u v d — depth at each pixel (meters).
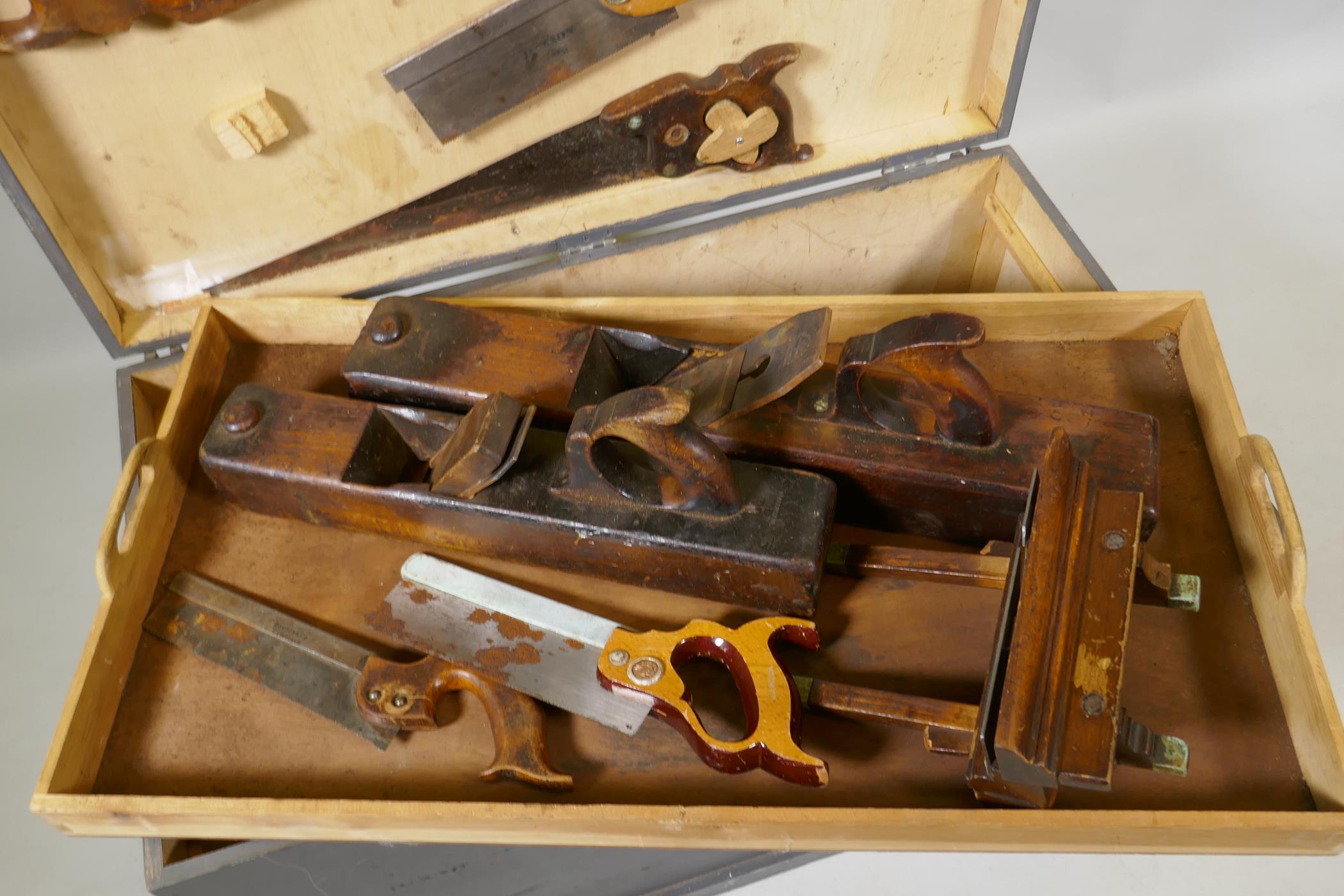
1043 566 0.90
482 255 1.24
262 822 0.96
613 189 1.26
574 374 1.08
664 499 1.00
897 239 1.37
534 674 1.00
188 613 1.05
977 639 1.02
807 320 1.01
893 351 0.96
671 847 0.98
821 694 0.97
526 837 0.97
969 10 1.21
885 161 1.28
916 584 1.05
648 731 1.00
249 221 1.18
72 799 0.94
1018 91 1.25
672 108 1.19
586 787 0.98
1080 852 1.06
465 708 1.02
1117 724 0.87
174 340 1.20
